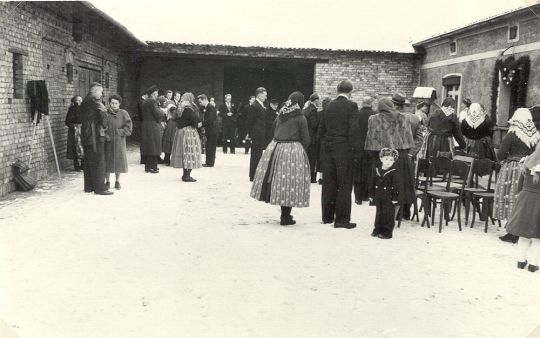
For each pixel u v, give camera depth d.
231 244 6.46
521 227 5.75
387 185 7.02
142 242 6.41
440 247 6.69
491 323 4.30
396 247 6.60
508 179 7.45
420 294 4.94
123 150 10.23
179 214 8.14
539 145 5.71
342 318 4.30
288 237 6.93
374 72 20.72
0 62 8.89
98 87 9.56
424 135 8.59
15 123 9.64
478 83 15.55
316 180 12.52
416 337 3.98
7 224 7.10
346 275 5.41
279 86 24.53
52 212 7.93
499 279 5.47
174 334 3.90
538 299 4.89
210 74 23.33
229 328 4.04
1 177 9.12
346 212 7.60
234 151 19.86
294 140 7.56
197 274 5.28
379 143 7.14
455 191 8.45
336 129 7.56
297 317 4.29
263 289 4.91
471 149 10.07
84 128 9.48
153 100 12.93
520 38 13.29
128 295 4.65
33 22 10.48
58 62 12.26
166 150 14.97
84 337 3.80
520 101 12.99
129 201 9.05
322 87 20.80
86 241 6.37
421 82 20.50
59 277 5.05
